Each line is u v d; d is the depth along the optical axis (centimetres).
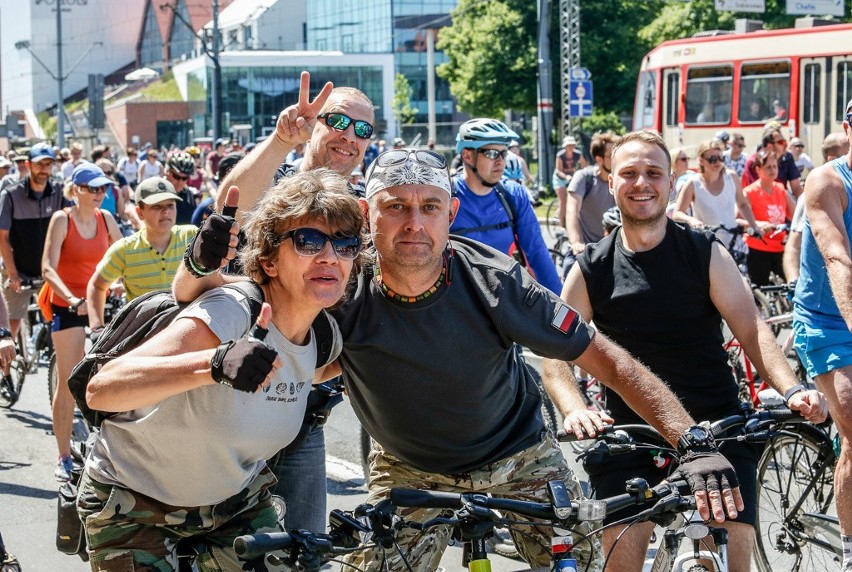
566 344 374
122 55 12131
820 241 488
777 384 428
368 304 371
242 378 282
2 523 658
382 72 7350
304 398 335
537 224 711
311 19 8838
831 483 499
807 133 2405
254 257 321
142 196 664
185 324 306
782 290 838
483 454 394
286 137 431
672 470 438
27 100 12194
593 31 4497
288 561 309
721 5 3172
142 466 326
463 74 4781
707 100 2614
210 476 326
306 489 455
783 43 2444
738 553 423
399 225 360
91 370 318
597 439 407
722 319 463
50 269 739
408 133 7450
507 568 564
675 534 359
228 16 9569
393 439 393
